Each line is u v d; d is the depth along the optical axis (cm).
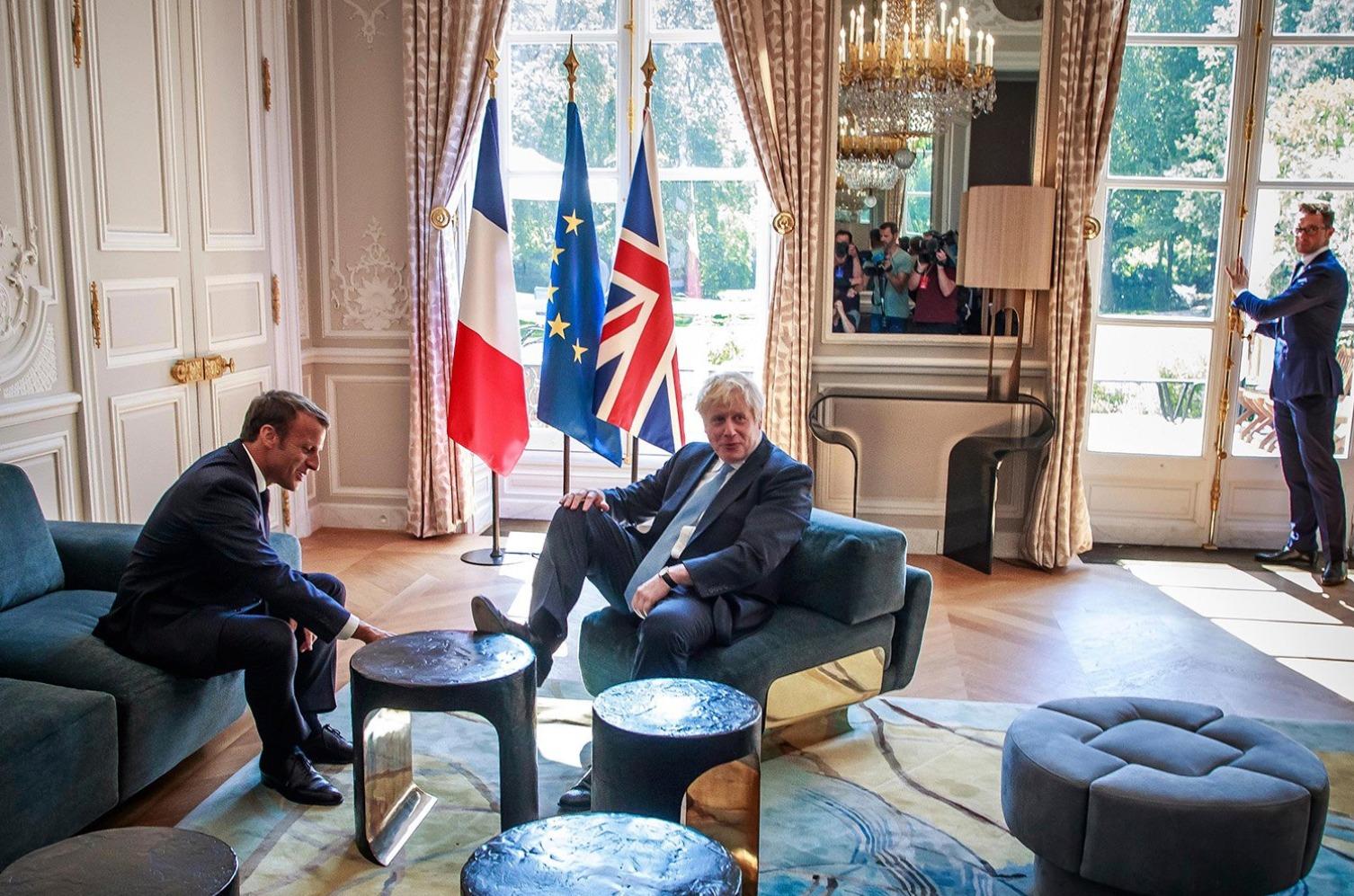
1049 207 454
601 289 430
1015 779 225
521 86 524
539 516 554
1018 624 411
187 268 423
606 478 549
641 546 312
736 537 292
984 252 459
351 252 516
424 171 496
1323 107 490
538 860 167
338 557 484
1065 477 479
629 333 404
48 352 351
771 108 481
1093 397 518
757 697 271
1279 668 369
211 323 440
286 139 494
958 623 411
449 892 232
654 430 411
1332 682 357
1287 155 495
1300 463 483
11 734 220
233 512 265
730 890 159
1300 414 464
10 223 334
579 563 300
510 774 242
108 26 373
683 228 529
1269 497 514
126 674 258
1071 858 213
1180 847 201
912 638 312
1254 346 505
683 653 267
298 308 512
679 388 416
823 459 513
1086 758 218
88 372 367
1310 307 454
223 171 447
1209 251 505
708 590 276
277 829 258
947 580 467
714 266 531
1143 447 519
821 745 307
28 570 299
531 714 246
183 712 269
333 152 510
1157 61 496
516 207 533
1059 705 244
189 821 261
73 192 357
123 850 164
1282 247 502
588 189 425
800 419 494
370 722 243
